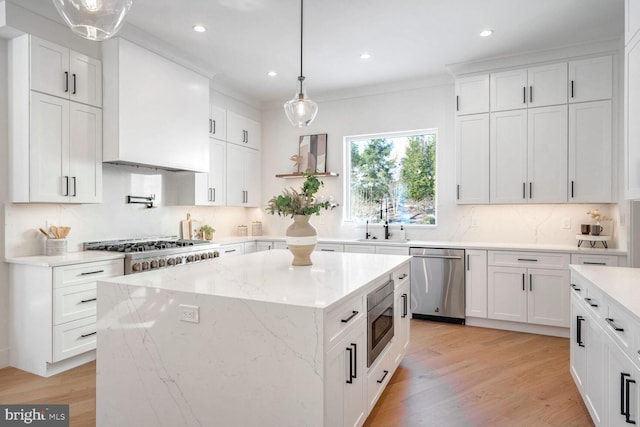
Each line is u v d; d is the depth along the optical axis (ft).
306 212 8.17
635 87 7.20
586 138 12.51
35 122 9.79
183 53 13.30
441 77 15.67
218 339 5.54
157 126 12.46
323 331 4.89
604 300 6.37
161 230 14.70
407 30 11.62
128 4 4.73
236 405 5.43
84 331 10.05
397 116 16.63
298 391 5.03
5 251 10.02
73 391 8.67
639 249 11.25
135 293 6.20
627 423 5.31
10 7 9.42
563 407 7.99
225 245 15.28
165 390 5.95
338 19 10.95
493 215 14.97
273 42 12.48
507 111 13.58
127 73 11.43
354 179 17.99
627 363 5.34
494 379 9.30
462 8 10.35
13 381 9.19
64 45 10.66
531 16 10.78
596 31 11.69
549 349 11.33
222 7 10.32
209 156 15.61
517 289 12.92
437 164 15.89
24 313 9.82
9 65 10.04
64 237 10.82
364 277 7.04
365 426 7.25
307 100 9.52
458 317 13.79
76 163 10.76
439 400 8.27
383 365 7.96
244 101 18.34
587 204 13.64
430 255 14.23
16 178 9.95
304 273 7.43
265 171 19.56
